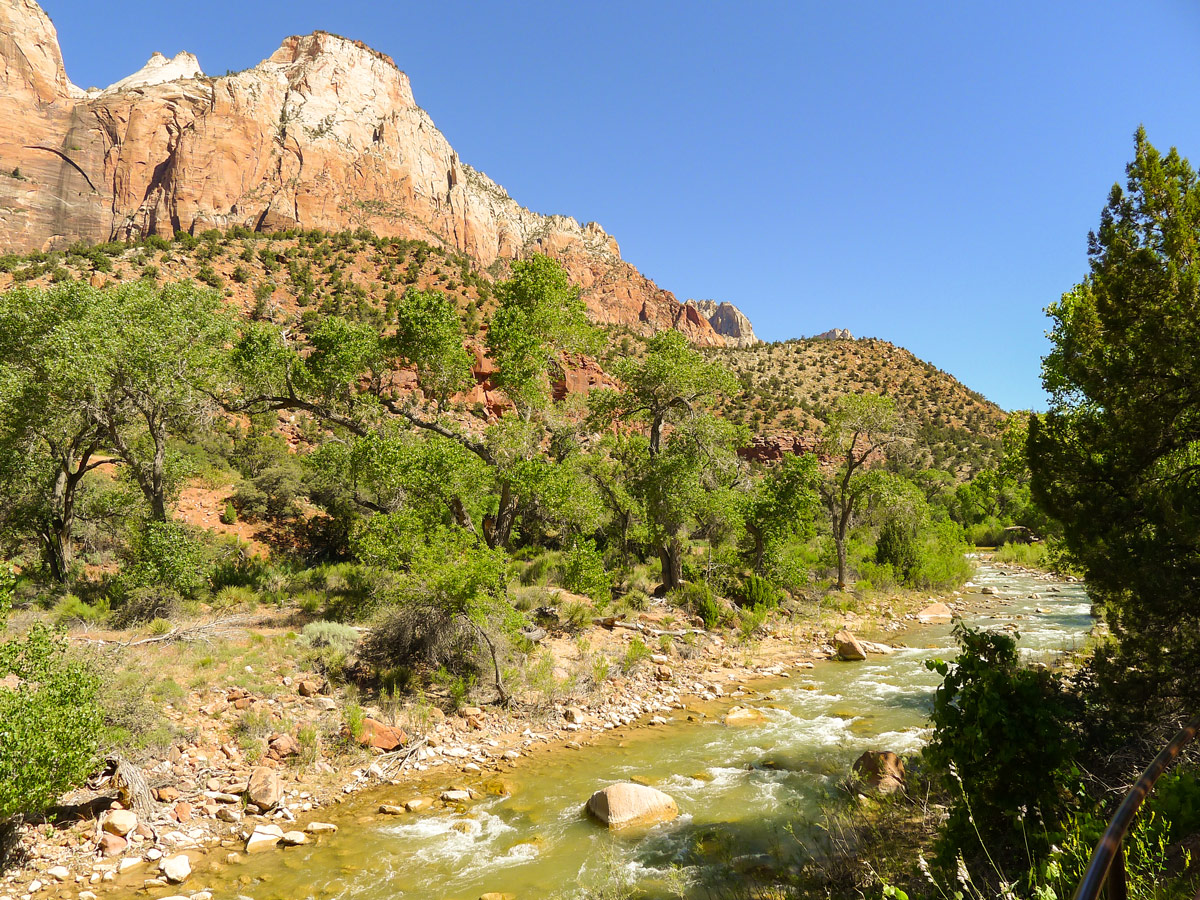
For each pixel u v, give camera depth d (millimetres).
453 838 7305
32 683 7617
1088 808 4793
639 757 9617
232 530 27562
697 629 17281
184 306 18984
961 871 3613
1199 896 2506
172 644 12141
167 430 18703
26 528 18703
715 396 20344
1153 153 6734
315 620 14344
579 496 17281
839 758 9000
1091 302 6949
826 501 28047
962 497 56719
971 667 5352
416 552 12680
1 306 17219
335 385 18031
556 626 15422
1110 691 6004
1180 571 5602
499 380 18562
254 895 6254
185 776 8297
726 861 6320
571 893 6039
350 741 9586
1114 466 6402
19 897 6148
